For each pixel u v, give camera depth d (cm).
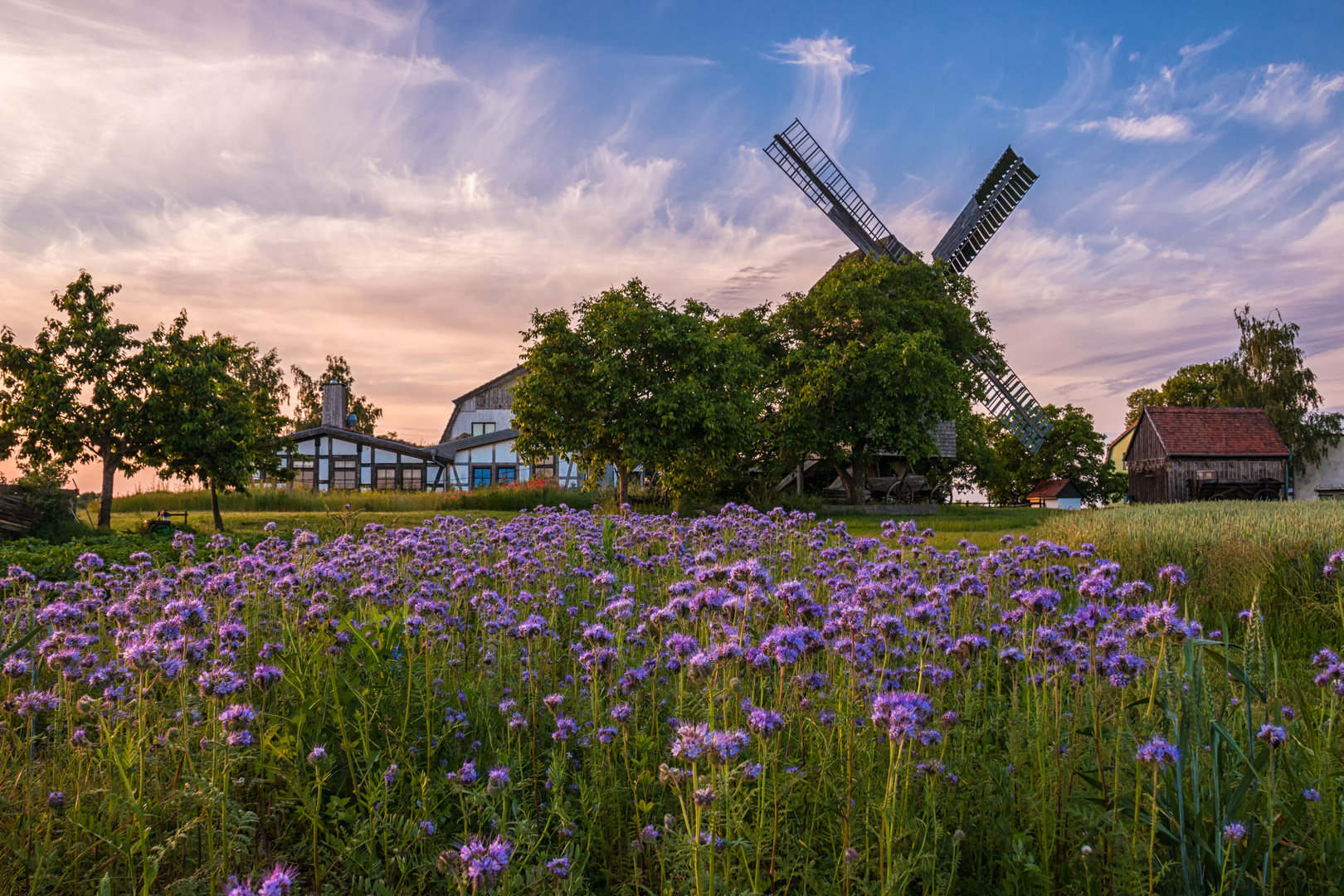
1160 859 311
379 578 674
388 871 330
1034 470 7981
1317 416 6172
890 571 617
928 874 308
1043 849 321
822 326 4491
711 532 1005
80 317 2425
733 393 3419
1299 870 309
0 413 2370
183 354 2522
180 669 358
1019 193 5375
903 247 5106
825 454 4391
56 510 1805
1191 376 7788
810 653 403
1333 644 796
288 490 3972
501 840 273
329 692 430
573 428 3216
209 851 307
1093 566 748
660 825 361
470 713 464
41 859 311
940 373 4231
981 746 423
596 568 813
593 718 407
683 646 383
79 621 543
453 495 3806
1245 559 981
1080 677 388
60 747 399
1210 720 332
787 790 335
